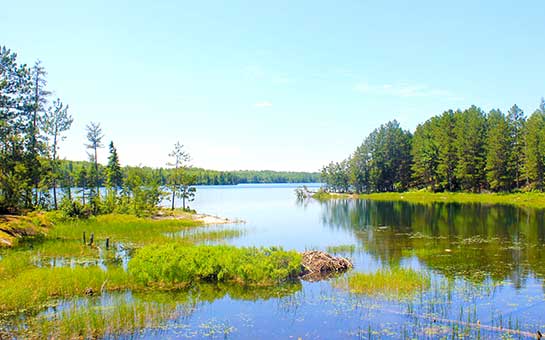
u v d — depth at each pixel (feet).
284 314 47.37
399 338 39.99
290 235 115.24
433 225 134.51
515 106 296.10
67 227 117.29
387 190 368.89
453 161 299.79
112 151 243.60
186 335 40.86
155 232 115.03
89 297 52.60
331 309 48.96
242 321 45.11
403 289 56.39
